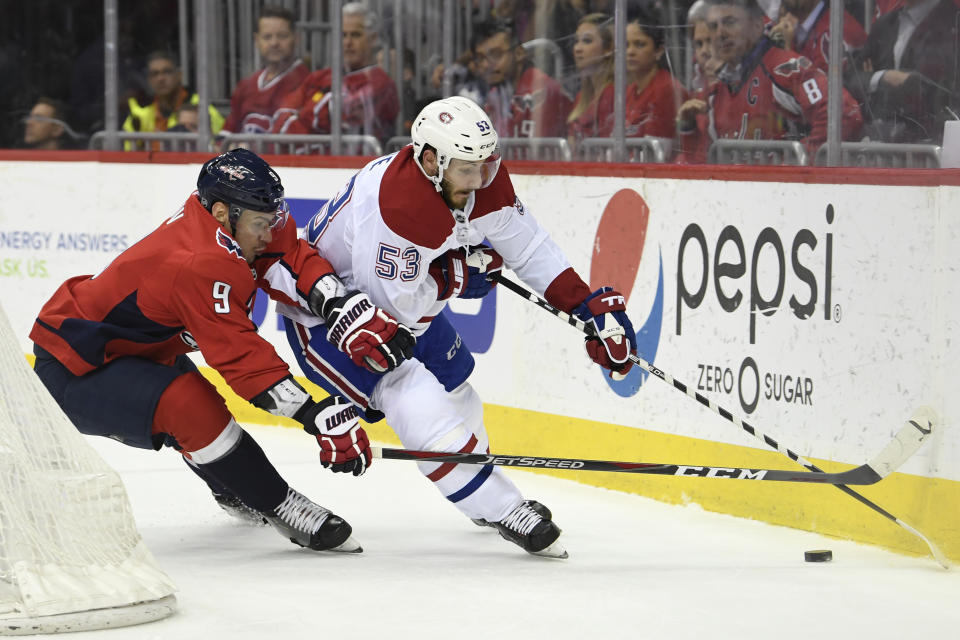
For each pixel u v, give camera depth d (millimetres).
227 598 11539
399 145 22328
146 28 25094
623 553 13594
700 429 16375
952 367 13352
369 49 22312
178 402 12586
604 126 18953
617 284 17734
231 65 24031
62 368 13086
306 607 11219
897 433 13070
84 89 26953
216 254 12211
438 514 15867
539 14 19688
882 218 14109
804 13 16109
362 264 12750
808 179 14953
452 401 14609
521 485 17734
